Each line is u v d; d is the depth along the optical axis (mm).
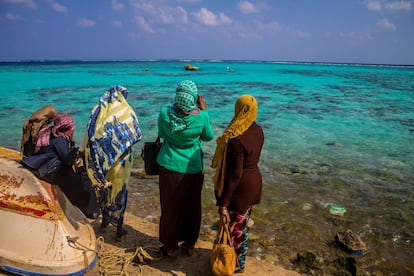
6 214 3428
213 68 81875
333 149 10258
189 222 4035
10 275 3344
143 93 24359
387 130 13406
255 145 3395
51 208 3508
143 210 5680
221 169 3482
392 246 4949
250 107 3293
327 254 4672
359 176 7875
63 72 51969
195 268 3957
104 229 4547
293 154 9570
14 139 10648
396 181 7609
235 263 3576
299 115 16500
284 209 5973
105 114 3762
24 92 23969
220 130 12609
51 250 3391
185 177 3705
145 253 3930
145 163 3932
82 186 4449
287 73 61500
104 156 3713
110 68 71438
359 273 4184
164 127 3639
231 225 3635
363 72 72312
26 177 3545
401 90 30844
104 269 3719
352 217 5785
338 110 18391
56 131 3812
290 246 4816
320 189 6988
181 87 3549
